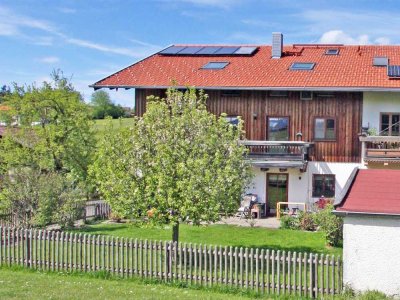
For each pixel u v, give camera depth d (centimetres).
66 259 1805
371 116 2994
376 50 3472
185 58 3512
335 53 3456
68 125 3247
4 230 1884
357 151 3008
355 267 1441
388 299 1373
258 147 3047
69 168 3195
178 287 1647
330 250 2128
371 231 1427
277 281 1565
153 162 1847
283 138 3097
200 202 1784
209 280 1644
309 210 2978
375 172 1709
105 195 1888
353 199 1491
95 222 2820
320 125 3053
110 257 1758
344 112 3020
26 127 3195
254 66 3303
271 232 2498
